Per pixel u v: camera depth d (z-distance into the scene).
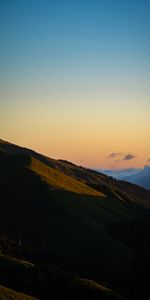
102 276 120.25
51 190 169.38
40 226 146.12
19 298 71.56
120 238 149.12
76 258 129.38
